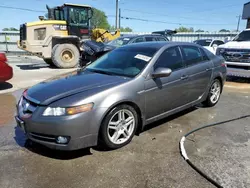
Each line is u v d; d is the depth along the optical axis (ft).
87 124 9.21
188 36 83.51
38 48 38.91
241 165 9.12
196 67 14.26
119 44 31.40
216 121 13.92
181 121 13.88
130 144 10.94
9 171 8.82
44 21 38.81
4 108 16.47
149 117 11.76
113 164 9.30
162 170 8.88
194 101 14.69
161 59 12.23
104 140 9.96
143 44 13.92
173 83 12.48
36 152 10.22
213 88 16.52
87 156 9.89
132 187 7.96
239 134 12.04
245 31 27.91
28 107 9.66
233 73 25.30
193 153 10.05
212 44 39.52
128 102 10.50
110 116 9.87
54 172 8.79
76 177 8.49
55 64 39.09
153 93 11.48
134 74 11.27
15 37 75.82
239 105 17.25
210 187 7.90
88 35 43.01
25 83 25.61
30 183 8.15
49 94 9.60
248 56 24.04
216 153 10.05
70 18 40.55
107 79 10.89
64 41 40.24
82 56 32.17
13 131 12.41
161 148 10.57
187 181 8.23
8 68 22.02
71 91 9.66
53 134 8.98
